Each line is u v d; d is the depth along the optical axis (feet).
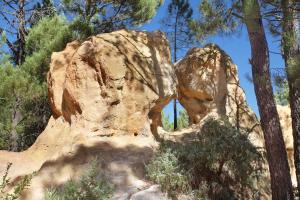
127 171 26.23
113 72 30.68
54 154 27.43
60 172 25.84
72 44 33.99
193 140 30.30
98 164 26.27
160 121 35.37
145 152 28.45
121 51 31.78
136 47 32.96
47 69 46.80
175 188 25.11
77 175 25.57
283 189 28.17
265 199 29.91
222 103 38.78
